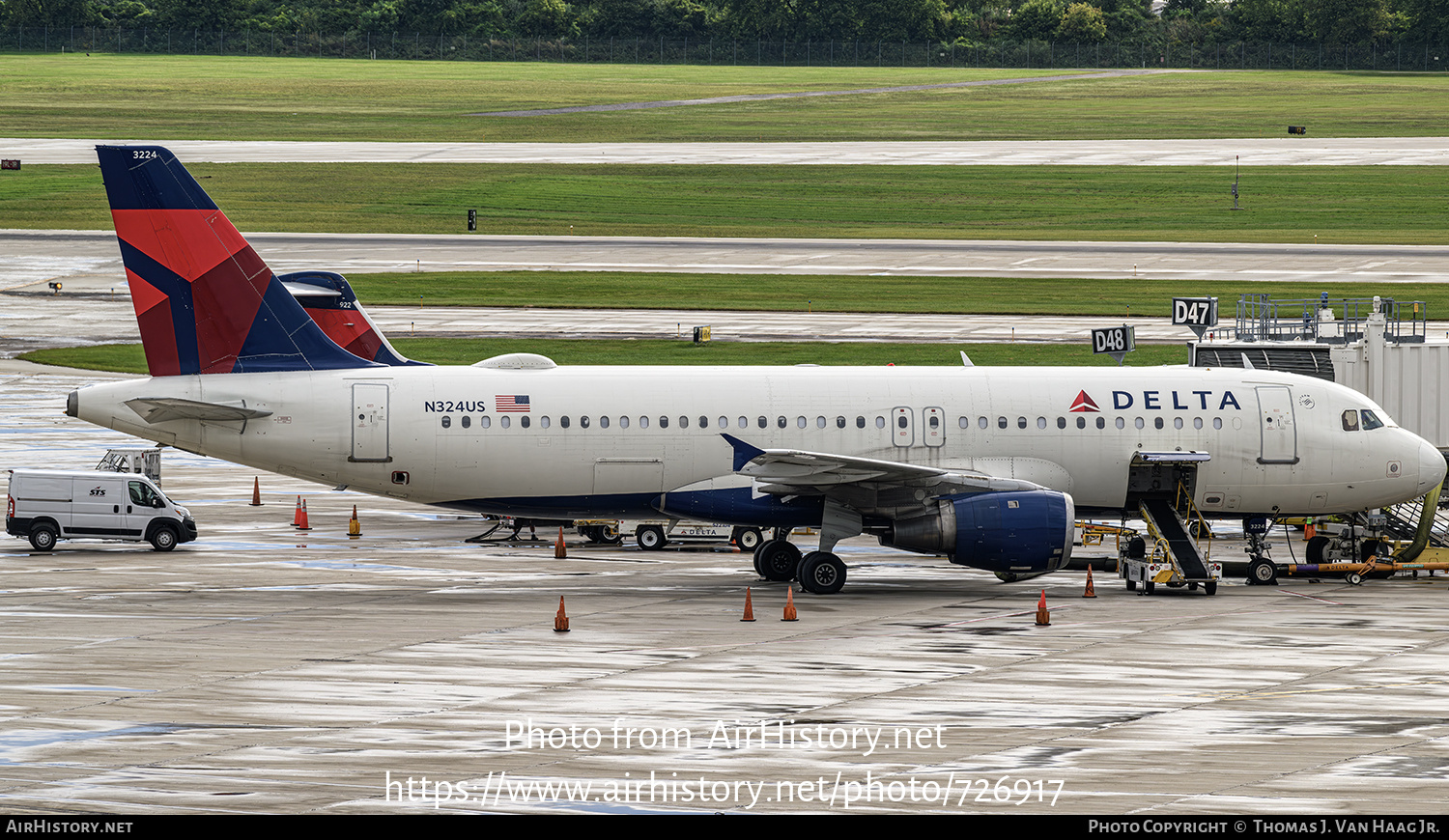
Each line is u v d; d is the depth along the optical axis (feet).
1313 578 476.13
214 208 444.96
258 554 517.14
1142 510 473.26
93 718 290.56
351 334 574.15
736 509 458.09
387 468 448.65
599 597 435.12
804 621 395.96
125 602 422.00
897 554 530.68
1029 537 433.48
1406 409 581.94
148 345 443.32
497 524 571.28
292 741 275.59
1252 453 471.21
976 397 466.29
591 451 452.76
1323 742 276.00
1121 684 321.93
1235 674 331.57
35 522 515.91
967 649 358.64
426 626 386.73
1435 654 353.92
